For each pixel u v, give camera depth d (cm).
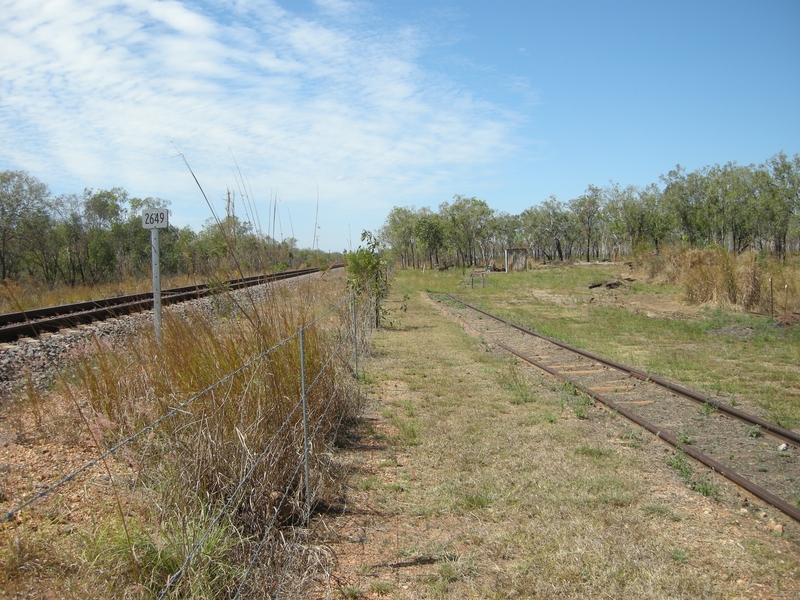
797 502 525
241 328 585
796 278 1953
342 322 1108
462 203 6919
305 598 367
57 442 555
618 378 1052
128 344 707
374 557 429
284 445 493
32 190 3662
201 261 652
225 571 339
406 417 796
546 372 1100
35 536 352
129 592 291
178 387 513
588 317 2000
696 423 780
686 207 5475
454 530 473
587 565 416
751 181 5038
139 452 462
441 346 1385
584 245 8575
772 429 717
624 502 524
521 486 555
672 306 2227
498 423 766
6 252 3766
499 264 5844
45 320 1136
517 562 423
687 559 427
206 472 409
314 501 500
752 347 1351
